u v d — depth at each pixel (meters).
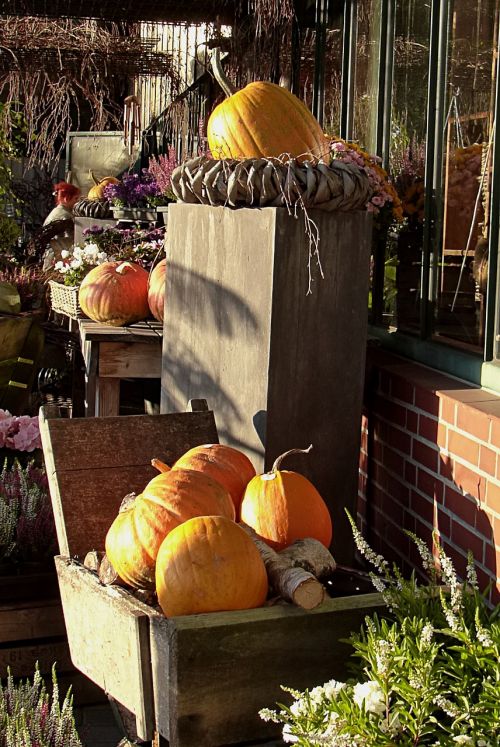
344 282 3.48
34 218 15.20
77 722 3.35
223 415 3.66
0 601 3.38
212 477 3.13
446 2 3.66
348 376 3.52
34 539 3.50
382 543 3.83
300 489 3.05
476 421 2.98
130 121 13.46
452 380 3.47
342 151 3.97
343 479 3.55
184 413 3.52
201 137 7.57
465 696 2.16
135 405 6.97
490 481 2.88
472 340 3.43
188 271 3.90
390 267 4.27
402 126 4.17
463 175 3.47
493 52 3.22
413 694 2.12
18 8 7.11
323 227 3.42
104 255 6.24
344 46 4.99
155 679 2.58
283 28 5.94
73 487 3.29
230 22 7.07
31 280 7.54
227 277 3.62
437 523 3.28
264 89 3.78
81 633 2.96
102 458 3.36
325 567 2.89
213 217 3.70
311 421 3.48
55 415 3.45
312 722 2.16
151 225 7.24
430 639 2.22
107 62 9.30
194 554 2.60
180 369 3.98
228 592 2.59
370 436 3.96
